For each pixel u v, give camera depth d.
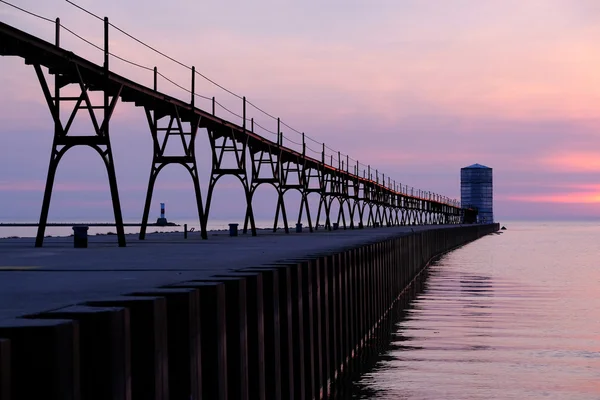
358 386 21.09
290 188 73.69
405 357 24.77
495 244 136.12
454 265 74.81
